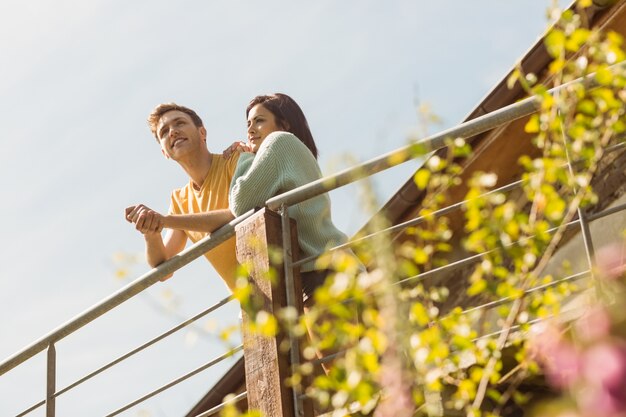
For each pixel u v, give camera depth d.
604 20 7.76
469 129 4.97
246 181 5.55
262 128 6.16
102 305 6.02
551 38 4.32
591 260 4.49
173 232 6.29
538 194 4.14
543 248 4.18
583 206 4.35
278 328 4.93
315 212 5.54
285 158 5.59
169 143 6.20
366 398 3.72
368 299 3.82
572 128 4.22
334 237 5.56
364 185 3.53
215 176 6.16
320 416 4.71
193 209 6.25
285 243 5.29
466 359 4.26
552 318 4.12
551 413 2.93
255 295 5.22
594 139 4.21
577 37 4.30
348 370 3.74
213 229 5.68
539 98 4.31
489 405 5.11
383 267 3.60
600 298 4.15
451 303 9.02
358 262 5.46
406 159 4.96
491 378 4.05
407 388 3.54
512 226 4.09
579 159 4.29
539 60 7.86
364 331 3.86
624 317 3.80
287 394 4.99
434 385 3.84
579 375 2.87
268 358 5.06
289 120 6.16
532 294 4.22
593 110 4.25
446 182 4.24
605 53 4.24
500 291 4.07
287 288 5.19
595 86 4.40
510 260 7.57
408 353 3.80
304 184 5.57
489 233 4.11
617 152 8.05
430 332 3.87
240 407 9.10
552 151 4.26
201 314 5.50
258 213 5.38
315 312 3.97
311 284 5.46
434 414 3.88
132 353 5.86
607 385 2.77
